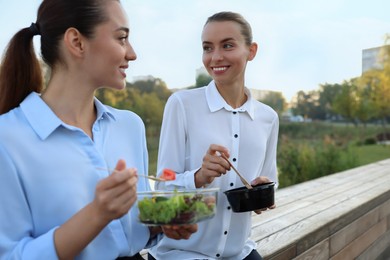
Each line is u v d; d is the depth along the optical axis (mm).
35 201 1118
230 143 1841
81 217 1018
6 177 1078
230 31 1766
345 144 15266
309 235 2748
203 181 1635
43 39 1205
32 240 1075
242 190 1627
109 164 1285
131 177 1005
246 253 1950
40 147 1132
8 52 1233
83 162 1181
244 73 1878
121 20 1203
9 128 1113
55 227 1098
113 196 991
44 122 1144
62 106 1214
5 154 1079
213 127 1840
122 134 1367
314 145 11078
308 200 3719
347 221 3350
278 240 2572
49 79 1239
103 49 1177
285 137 12750
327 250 3039
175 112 1843
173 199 1171
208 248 1826
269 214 3203
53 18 1171
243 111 1864
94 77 1209
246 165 1872
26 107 1159
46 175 1124
